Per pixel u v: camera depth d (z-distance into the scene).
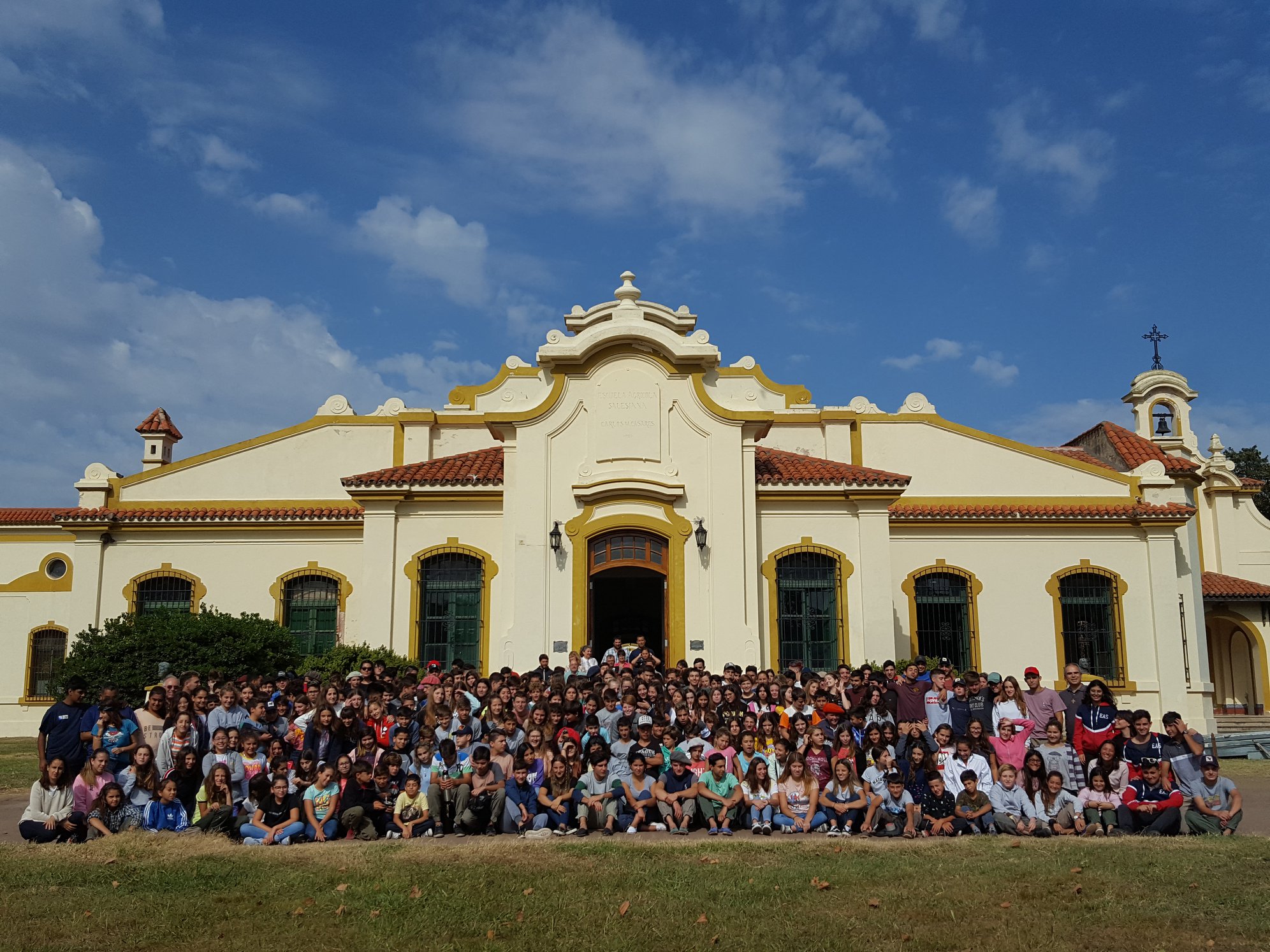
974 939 7.66
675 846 11.02
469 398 25.94
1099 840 11.30
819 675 16.80
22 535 27.80
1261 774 18.47
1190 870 9.58
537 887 9.09
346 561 24.05
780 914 8.28
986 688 14.46
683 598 20.73
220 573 24.02
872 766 12.50
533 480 21.22
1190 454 33.94
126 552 24.12
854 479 22.12
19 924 8.08
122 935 7.82
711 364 21.83
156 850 10.59
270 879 9.46
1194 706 24.72
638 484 20.84
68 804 11.55
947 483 25.77
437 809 12.02
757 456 23.89
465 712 13.04
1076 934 7.78
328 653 21.08
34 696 26.98
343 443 25.67
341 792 11.80
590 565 21.02
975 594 24.06
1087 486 25.58
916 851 10.67
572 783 12.43
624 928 7.94
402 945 7.61
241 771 12.00
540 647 20.50
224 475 25.30
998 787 12.20
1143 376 34.50
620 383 21.61
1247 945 7.51
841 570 22.12
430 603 22.33
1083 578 24.33
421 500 22.50
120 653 19.53
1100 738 12.72
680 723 13.58
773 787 12.52
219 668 19.55
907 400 26.27
